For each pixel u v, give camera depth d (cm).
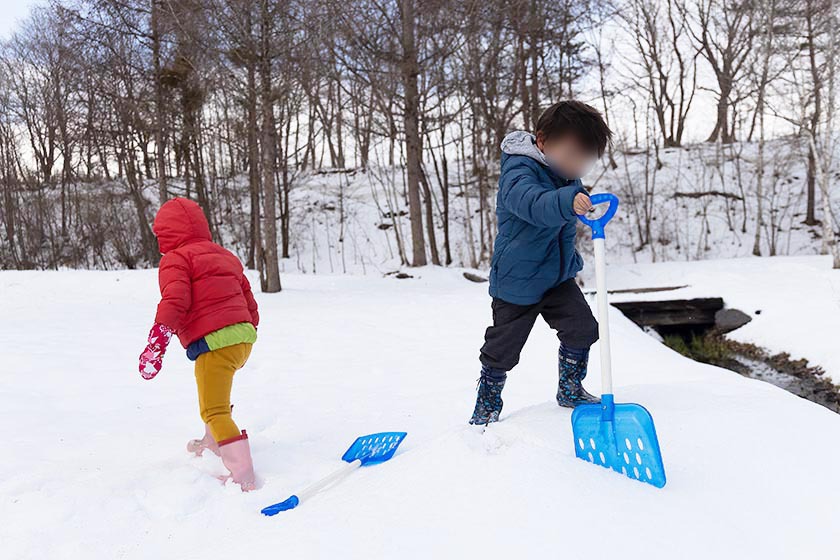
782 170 2298
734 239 2120
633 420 210
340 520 201
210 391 294
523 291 280
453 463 219
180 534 237
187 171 2127
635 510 185
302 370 573
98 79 1630
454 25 1562
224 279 308
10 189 2380
